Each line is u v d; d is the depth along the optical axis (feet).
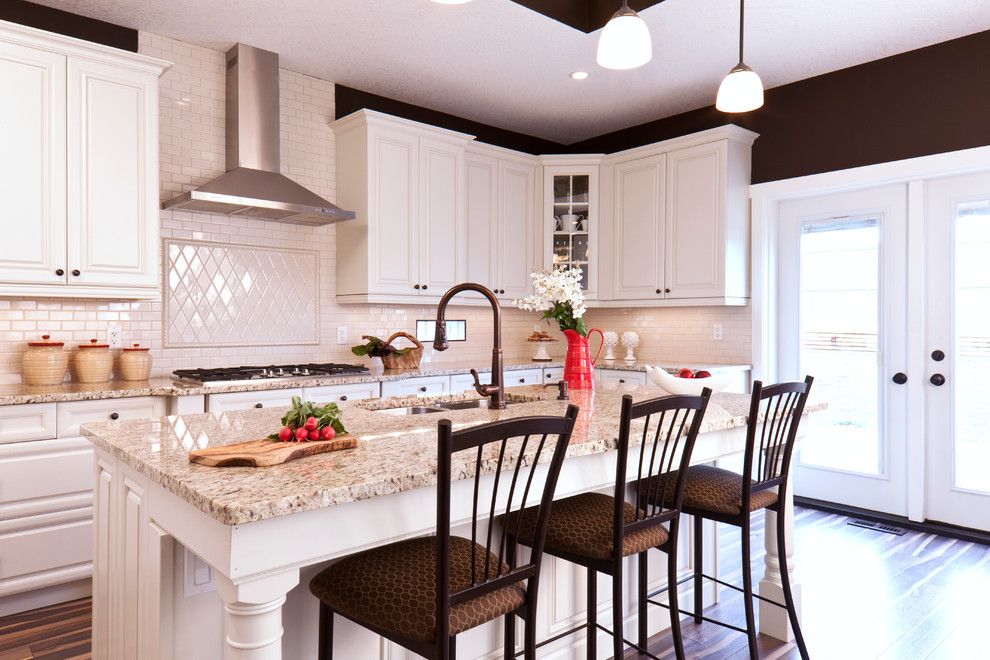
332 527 4.38
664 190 15.49
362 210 13.78
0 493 8.84
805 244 14.51
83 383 10.78
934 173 12.29
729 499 7.25
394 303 14.28
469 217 15.87
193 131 12.48
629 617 8.25
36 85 9.84
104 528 6.36
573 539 6.08
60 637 8.30
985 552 11.25
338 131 14.35
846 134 13.51
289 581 4.21
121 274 10.62
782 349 14.88
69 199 10.12
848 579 10.12
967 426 12.28
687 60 13.03
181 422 6.84
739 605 9.33
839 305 13.96
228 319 12.96
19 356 10.70
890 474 13.20
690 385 8.18
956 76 12.07
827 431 14.15
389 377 12.88
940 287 12.58
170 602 4.93
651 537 6.29
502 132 17.70
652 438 6.52
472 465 5.00
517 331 18.13
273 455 4.82
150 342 12.02
